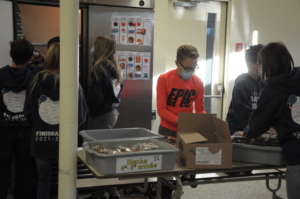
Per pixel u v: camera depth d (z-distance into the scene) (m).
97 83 2.65
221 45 4.67
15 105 2.68
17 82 2.66
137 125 3.47
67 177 1.80
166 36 4.19
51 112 2.27
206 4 4.51
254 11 4.68
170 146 1.74
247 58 2.58
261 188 3.49
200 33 4.53
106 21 3.27
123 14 3.30
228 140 1.83
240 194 3.32
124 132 2.20
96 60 2.77
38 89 2.26
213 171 1.78
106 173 1.58
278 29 4.85
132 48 3.37
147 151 1.63
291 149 1.73
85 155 1.92
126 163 1.61
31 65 3.26
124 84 3.39
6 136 2.71
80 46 3.35
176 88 2.57
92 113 2.80
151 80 3.47
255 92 2.57
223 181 2.03
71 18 1.72
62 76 1.75
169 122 2.61
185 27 4.44
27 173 2.88
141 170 1.64
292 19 4.91
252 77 2.59
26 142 2.79
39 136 2.28
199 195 3.27
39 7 3.60
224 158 1.76
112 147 1.83
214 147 1.74
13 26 3.09
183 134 1.91
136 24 3.35
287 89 1.74
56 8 3.65
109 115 2.81
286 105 1.75
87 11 3.23
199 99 2.67
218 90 4.70
